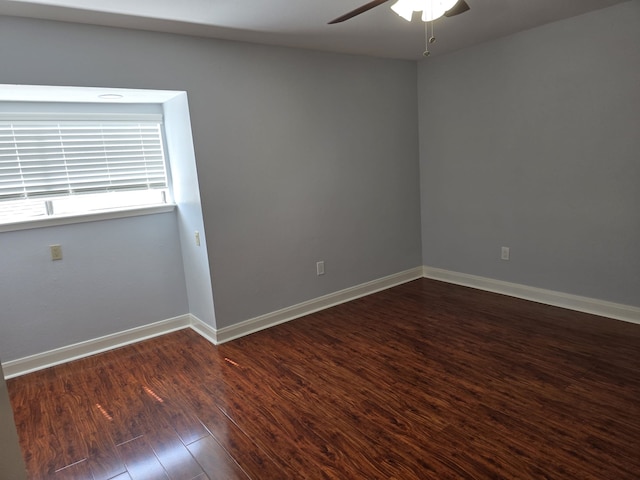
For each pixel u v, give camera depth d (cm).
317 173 389
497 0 273
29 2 223
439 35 347
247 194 348
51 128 312
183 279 379
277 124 357
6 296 301
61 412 258
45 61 253
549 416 226
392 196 453
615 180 326
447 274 469
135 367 311
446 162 445
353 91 405
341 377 280
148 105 350
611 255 337
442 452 204
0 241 295
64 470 209
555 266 373
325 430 227
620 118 316
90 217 326
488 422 224
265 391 269
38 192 312
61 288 321
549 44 345
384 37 339
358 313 392
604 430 212
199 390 275
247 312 359
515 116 378
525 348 302
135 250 352
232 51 327
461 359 293
